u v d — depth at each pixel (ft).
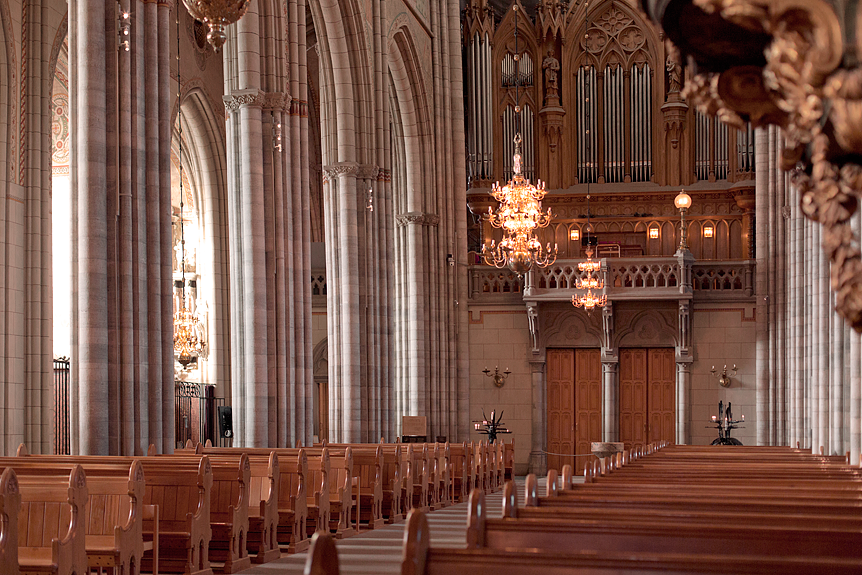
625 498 23.97
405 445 66.80
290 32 69.36
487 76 116.06
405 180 104.68
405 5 97.55
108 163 49.16
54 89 85.97
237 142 66.59
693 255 112.37
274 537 39.58
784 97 11.57
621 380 106.42
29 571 24.84
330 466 46.75
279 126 66.64
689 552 16.34
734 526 16.52
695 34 13.04
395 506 53.47
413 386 101.91
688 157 113.80
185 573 32.86
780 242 102.47
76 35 52.85
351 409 83.30
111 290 48.62
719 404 101.50
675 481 32.35
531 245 79.82
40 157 66.85
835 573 11.96
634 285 104.37
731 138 112.47
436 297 104.63
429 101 104.78
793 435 92.12
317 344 113.09
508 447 88.38
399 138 103.76
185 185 102.89
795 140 12.26
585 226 114.62
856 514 21.61
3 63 64.59
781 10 10.16
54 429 68.95
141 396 48.73
